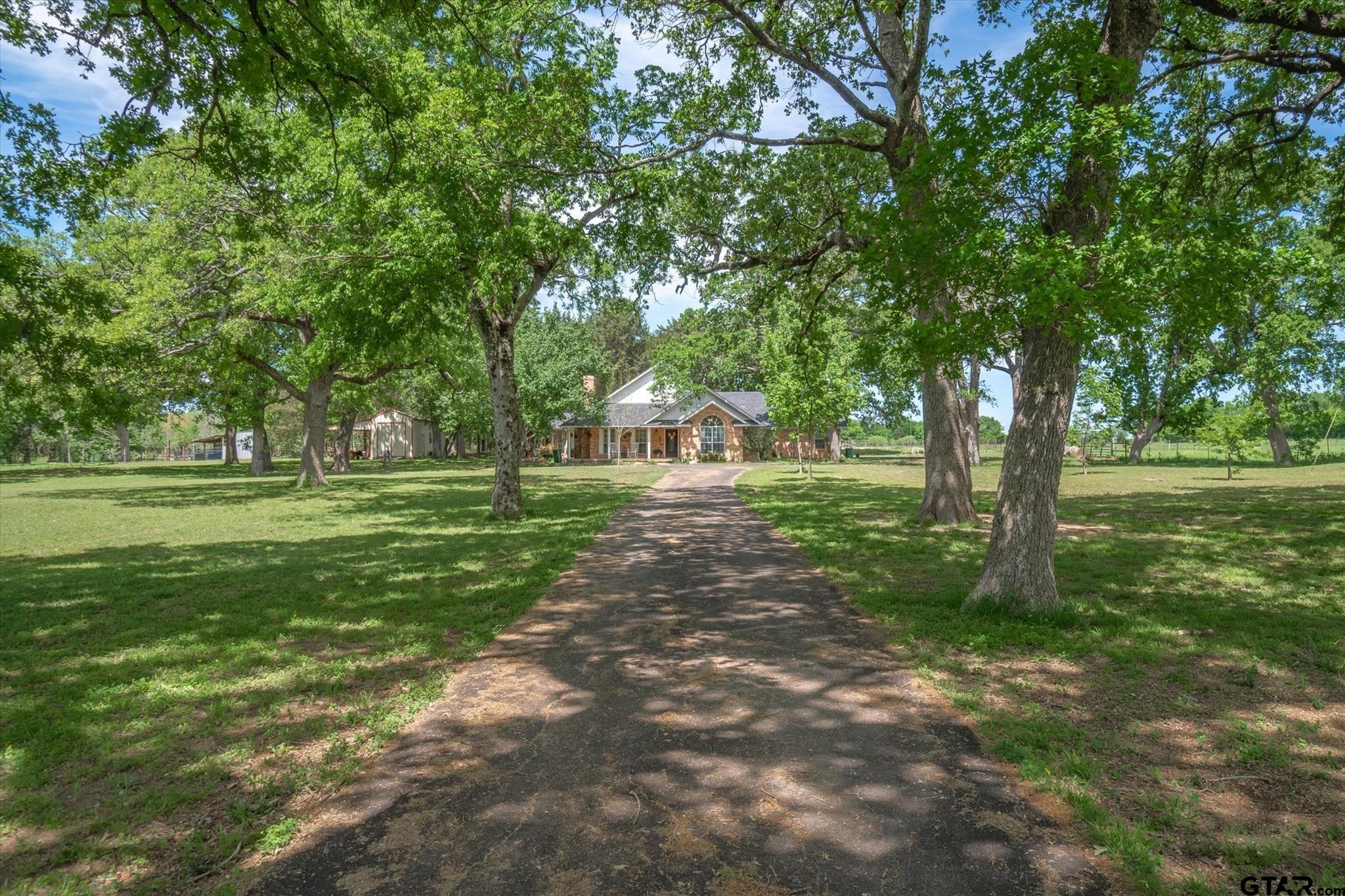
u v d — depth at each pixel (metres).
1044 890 2.97
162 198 20.16
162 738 4.58
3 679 5.75
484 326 16.52
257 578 9.98
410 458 68.44
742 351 41.75
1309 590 8.22
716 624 7.31
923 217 6.60
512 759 4.30
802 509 17.89
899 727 4.70
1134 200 5.92
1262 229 13.66
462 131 11.60
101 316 9.30
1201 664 5.75
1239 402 29.88
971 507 14.98
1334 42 11.41
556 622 7.47
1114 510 16.73
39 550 13.03
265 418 44.09
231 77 8.11
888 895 2.95
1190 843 3.28
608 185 12.49
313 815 3.69
